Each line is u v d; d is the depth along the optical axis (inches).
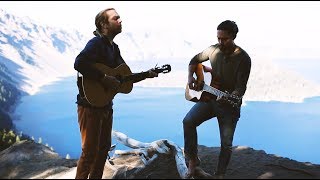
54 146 3838.6
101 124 147.3
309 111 5118.1
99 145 153.6
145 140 3796.8
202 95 158.4
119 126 4411.9
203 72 162.4
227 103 153.8
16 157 202.4
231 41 150.5
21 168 189.6
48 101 5585.6
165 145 190.2
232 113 155.2
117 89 151.6
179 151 182.5
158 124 4443.9
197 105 160.7
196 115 157.6
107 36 147.1
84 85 141.8
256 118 4798.2
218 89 157.8
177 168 171.0
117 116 4940.9
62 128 4382.4
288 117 4847.4
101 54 144.6
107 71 147.8
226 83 156.3
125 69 154.9
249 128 4392.2
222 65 154.6
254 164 182.9
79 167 147.1
